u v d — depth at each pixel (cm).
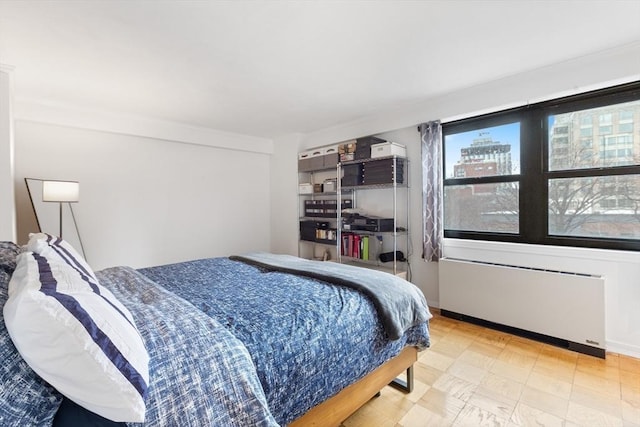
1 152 199
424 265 335
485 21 177
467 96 287
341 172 388
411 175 343
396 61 227
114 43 196
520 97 256
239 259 264
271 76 250
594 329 222
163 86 267
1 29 178
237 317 129
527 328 253
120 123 345
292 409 112
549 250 255
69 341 67
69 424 73
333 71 242
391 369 167
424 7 163
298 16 170
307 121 387
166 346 94
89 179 331
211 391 88
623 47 207
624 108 226
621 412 162
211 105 320
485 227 301
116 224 349
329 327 134
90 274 126
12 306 67
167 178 388
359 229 360
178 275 208
